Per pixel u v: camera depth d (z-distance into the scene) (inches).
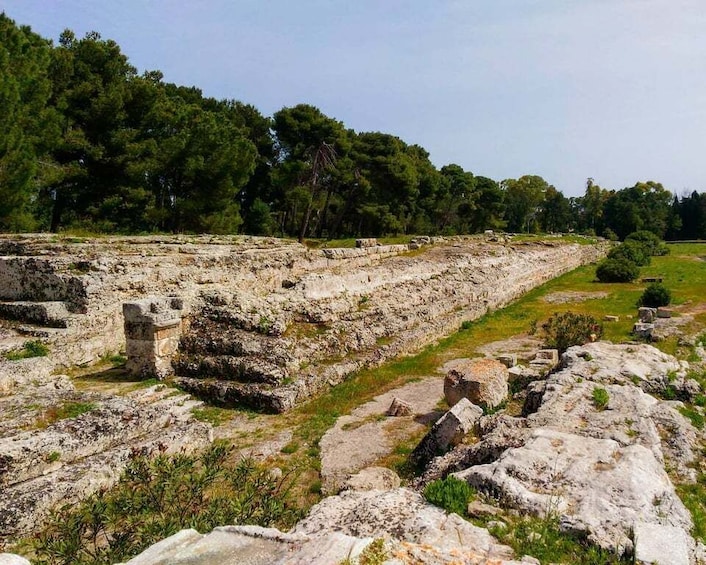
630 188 3597.4
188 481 266.7
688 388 369.7
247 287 751.7
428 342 721.0
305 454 377.1
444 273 1031.6
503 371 455.8
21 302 567.8
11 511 250.7
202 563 166.2
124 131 1096.2
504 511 205.5
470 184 2704.2
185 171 1253.1
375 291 808.9
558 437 261.4
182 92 1743.4
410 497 215.9
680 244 2859.3
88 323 537.6
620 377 378.3
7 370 420.8
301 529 196.7
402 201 2089.1
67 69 1048.8
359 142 1936.5
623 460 236.4
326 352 556.4
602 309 987.3
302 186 1681.8
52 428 318.0
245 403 456.1
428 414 453.4
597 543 183.2
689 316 861.8
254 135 1860.2
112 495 265.9
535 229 3843.5
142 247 729.6
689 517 213.0
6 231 933.2
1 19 930.1
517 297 1155.9
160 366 491.5
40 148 952.3
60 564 210.1
